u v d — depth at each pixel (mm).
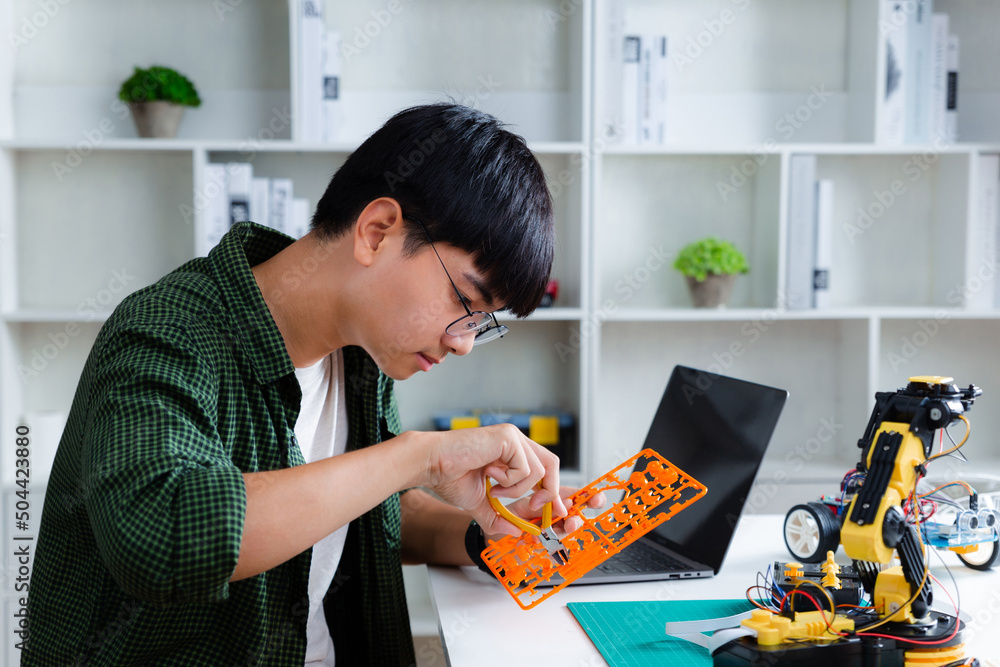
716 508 1037
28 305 2105
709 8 2189
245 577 646
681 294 2254
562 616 851
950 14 2223
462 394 2238
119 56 2068
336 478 674
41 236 2096
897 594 657
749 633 649
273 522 636
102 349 744
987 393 2297
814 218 2025
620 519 843
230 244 861
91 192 2100
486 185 750
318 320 848
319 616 1019
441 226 743
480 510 865
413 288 759
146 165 2105
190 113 2096
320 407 998
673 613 846
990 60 2223
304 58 1918
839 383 2273
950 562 1012
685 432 1172
